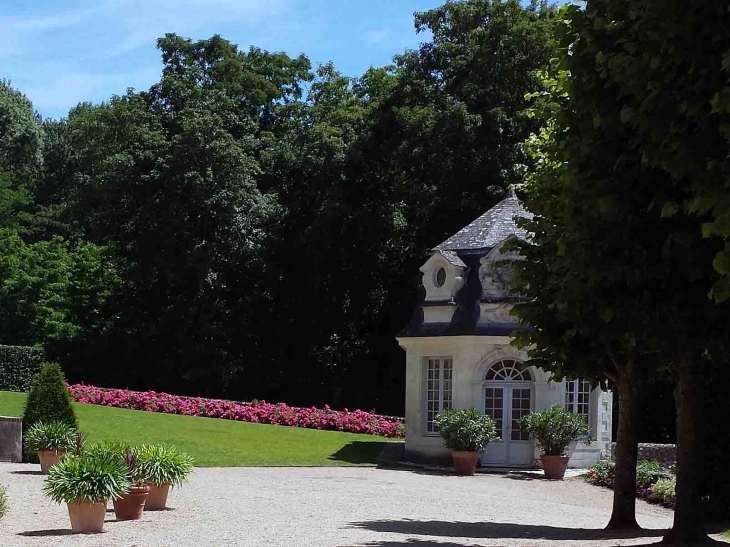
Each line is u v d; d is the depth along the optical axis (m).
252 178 46.12
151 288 48.94
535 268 14.65
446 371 28.75
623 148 11.89
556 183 13.89
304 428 33.75
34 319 48.28
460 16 42.16
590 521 17.02
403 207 44.38
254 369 47.31
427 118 39.56
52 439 20.27
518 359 27.69
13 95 69.25
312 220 46.66
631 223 11.47
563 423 25.80
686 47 10.70
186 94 46.09
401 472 25.44
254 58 51.97
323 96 50.78
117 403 35.84
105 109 49.19
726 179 9.92
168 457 15.26
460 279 28.89
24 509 15.27
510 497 20.66
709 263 11.27
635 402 15.20
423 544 12.26
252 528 13.38
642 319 11.55
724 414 17.72
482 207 39.91
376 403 46.25
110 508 15.57
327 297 46.78
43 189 62.28
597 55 11.67
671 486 21.23
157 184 44.50
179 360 47.34
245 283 47.06
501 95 40.84
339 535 12.87
